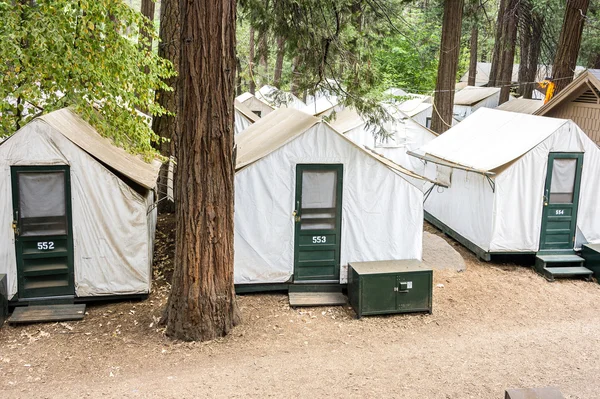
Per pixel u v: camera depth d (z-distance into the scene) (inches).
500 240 465.1
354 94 456.1
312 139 381.7
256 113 1130.7
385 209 396.8
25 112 446.9
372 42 484.1
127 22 367.9
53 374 278.8
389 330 345.1
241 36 1306.6
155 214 481.4
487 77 1712.6
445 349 318.3
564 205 466.3
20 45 354.6
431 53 1110.4
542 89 1368.1
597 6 1045.2
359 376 280.5
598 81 578.2
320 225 391.9
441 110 671.8
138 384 268.1
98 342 316.8
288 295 390.9
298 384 270.4
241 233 384.8
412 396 260.8
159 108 397.7
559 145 457.7
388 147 653.9
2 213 345.1
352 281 372.2
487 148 502.6
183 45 299.6
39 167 346.3
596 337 340.8
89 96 361.1
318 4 439.8
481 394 264.4
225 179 316.5
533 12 1096.8
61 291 362.3
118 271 367.9
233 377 276.7
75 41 358.6
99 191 356.5
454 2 646.5
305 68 458.3
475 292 412.8
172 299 324.2
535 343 329.7
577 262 457.1
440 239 519.8
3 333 328.5
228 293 329.4
